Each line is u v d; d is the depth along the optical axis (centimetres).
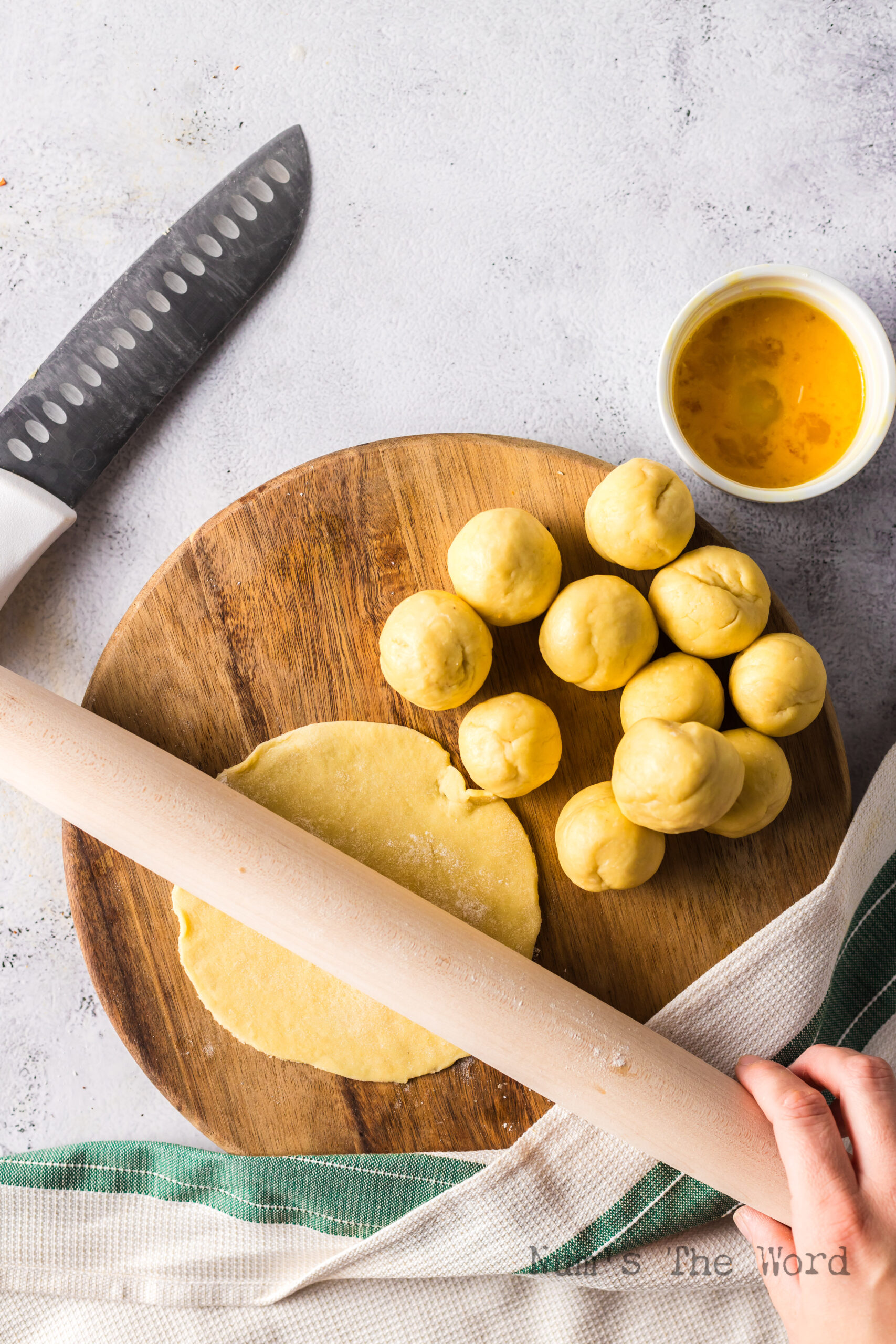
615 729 58
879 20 62
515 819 57
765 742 55
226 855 53
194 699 58
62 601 62
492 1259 56
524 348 62
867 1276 51
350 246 62
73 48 63
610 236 62
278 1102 57
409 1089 57
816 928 56
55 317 62
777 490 56
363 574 58
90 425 60
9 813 63
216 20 63
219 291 61
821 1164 51
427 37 62
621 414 62
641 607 55
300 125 62
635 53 62
